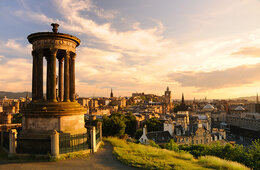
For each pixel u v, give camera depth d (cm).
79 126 2084
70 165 1516
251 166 2692
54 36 2033
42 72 2062
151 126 10731
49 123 1886
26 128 1953
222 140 9100
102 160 1678
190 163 1777
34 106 1962
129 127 11138
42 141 1750
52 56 2023
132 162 1596
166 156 1934
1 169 1389
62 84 2408
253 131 14100
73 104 2098
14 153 1677
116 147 2153
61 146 1738
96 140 2142
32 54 2166
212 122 18888
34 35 2034
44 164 1516
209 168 1673
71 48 2195
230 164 1819
